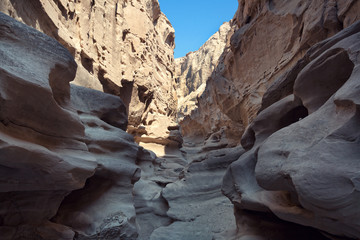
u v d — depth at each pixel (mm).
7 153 2539
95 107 7062
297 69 4898
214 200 9828
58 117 3641
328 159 2256
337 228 2211
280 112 4980
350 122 2354
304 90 3871
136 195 10594
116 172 6090
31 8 8664
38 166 2986
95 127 6539
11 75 2764
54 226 4012
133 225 5637
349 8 7621
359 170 1963
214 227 7359
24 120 3127
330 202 2035
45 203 3707
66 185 3531
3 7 6742
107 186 6031
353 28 3436
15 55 3031
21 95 2928
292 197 3395
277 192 4164
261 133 5465
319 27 8922
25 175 2990
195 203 9969
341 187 2000
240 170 5422
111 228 5074
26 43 3285
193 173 11992
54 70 3562
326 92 3539
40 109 3270
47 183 3277
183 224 8156
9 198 3271
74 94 6727
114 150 6543
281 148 3199
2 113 2801
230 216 7930
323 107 3086
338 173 2072
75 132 4164
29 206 3484
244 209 5352
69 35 11875
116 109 7633
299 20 10648
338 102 2570
